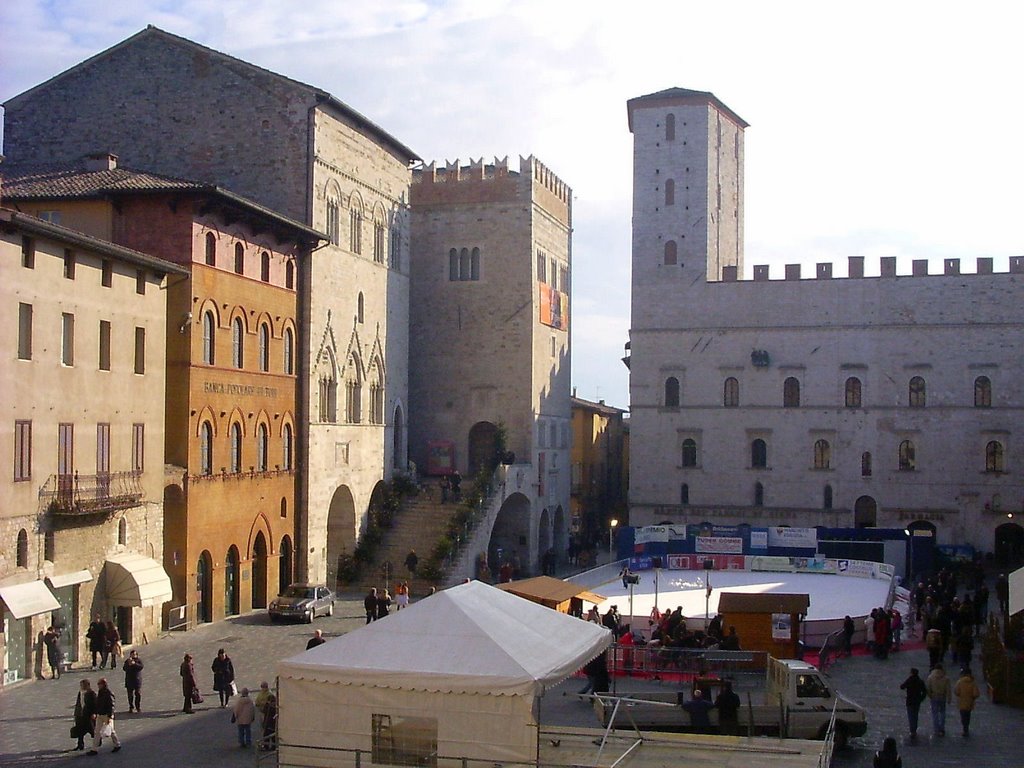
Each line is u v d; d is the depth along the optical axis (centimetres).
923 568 8388
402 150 8462
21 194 5666
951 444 9250
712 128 9938
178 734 3566
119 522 4988
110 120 7156
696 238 9794
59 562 4550
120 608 5031
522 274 9044
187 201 5594
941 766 3219
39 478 4438
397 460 8562
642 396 9856
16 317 4306
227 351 5997
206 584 5812
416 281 9212
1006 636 4638
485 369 9075
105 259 4906
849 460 9444
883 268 9431
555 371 9831
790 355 9581
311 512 6956
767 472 9594
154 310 5316
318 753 2617
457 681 2522
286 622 5797
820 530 8419
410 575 7281
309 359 6925
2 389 4209
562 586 4697
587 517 12025
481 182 9119
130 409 5097
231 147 6994
